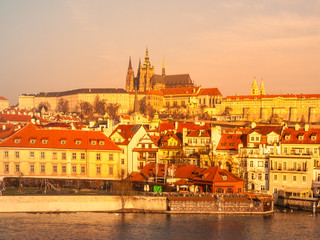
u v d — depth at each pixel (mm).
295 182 174250
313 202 163500
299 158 174000
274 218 154000
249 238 132000
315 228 141875
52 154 188375
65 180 182500
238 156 186125
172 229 139500
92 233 134250
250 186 181750
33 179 182250
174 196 160625
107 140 195375
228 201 159125
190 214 157375
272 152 188375
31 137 190000
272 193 177375
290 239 131625
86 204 159125
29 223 142750
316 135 187875
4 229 136125
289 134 191750
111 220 148125
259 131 199875
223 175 168750
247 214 158750
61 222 144625
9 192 165625
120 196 161625
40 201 156875
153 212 158250
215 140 198750
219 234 135500
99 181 181875
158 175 184375
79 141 191125
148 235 133625
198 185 171250
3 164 187500
